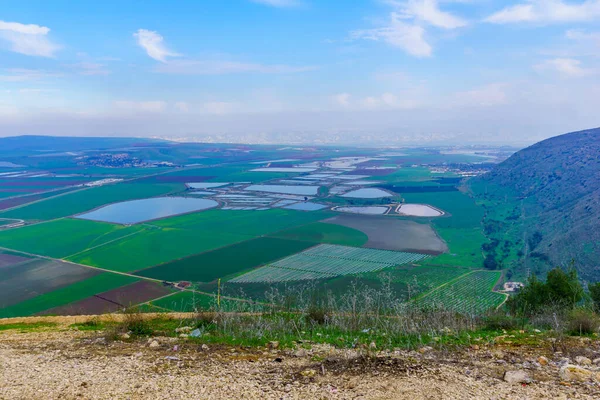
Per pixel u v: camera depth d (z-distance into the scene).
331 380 13.55
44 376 14.31
